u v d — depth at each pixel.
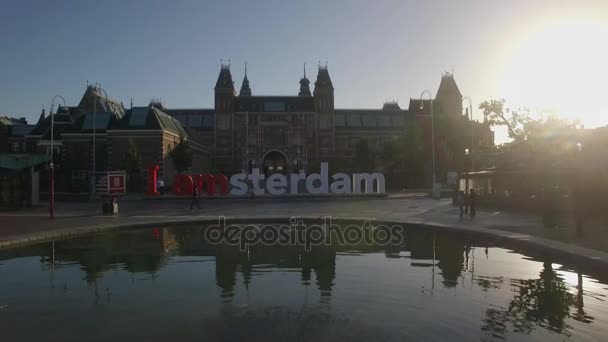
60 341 7.03
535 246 13.73
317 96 92.69
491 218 22.95
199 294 9.54
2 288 10.12
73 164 61.50
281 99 94.31
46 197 46.59
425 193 54.97
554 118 32.56
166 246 15.68
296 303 8.84
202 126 99.88
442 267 12.01
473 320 7.81
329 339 6.99
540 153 28.44
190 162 66.31
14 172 31.62
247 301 9.01
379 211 28.36
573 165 24.36
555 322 7.68
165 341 7.00
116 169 61.53
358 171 85.25
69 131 64.81
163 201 41.28
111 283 10.52
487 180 33.19
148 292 9.73
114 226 19.62
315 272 11.47
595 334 7.11
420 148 73.00
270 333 7.25
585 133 24.89
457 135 71.94
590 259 11.35
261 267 12.14
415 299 9.07
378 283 10.37
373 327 7.50
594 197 23.25
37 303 8.99
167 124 67.81
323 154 92.31
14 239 15.52
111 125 62.78
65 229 18.34
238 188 40.38
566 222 20.52
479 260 12.91
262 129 91.62
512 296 9.23
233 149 92.00
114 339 7.11
